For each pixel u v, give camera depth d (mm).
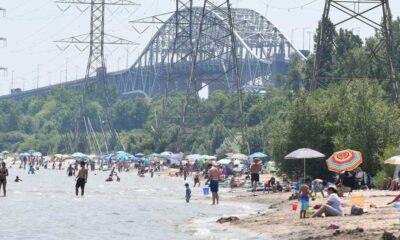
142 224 140375
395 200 144125
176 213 165000
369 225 114500
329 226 115500
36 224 140000
